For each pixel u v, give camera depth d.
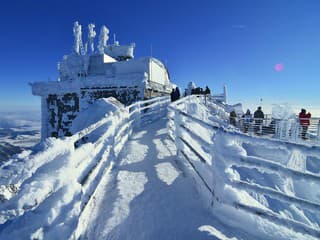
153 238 2.59
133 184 4.06
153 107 13.32
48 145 2.29
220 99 23.62
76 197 2.62
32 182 2.28
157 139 7.77
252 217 2.68
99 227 2.90
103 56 24.78
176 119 5.52
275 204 4.94
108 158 4.87
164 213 3.08
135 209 3.22
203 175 3.55
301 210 5.09
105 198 3.65
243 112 17.91
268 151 8.76
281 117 12.73
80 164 3.22
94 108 7.90
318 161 8.32
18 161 1.92
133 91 18.91
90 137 5.43
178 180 4.16
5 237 1.73
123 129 7.04
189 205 3.25
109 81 19.31
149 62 20.91
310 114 11.32
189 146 4.42
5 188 1.92
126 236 2.67
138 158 5.61
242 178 6.67
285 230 2.57
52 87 20.42
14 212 1.94
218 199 2.85
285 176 2.31
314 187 6.07
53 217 2.17
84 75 24.41
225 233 2.56
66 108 20.28
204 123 3.48
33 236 1.85
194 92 21.47
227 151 2.80
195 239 2.48
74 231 2.39
